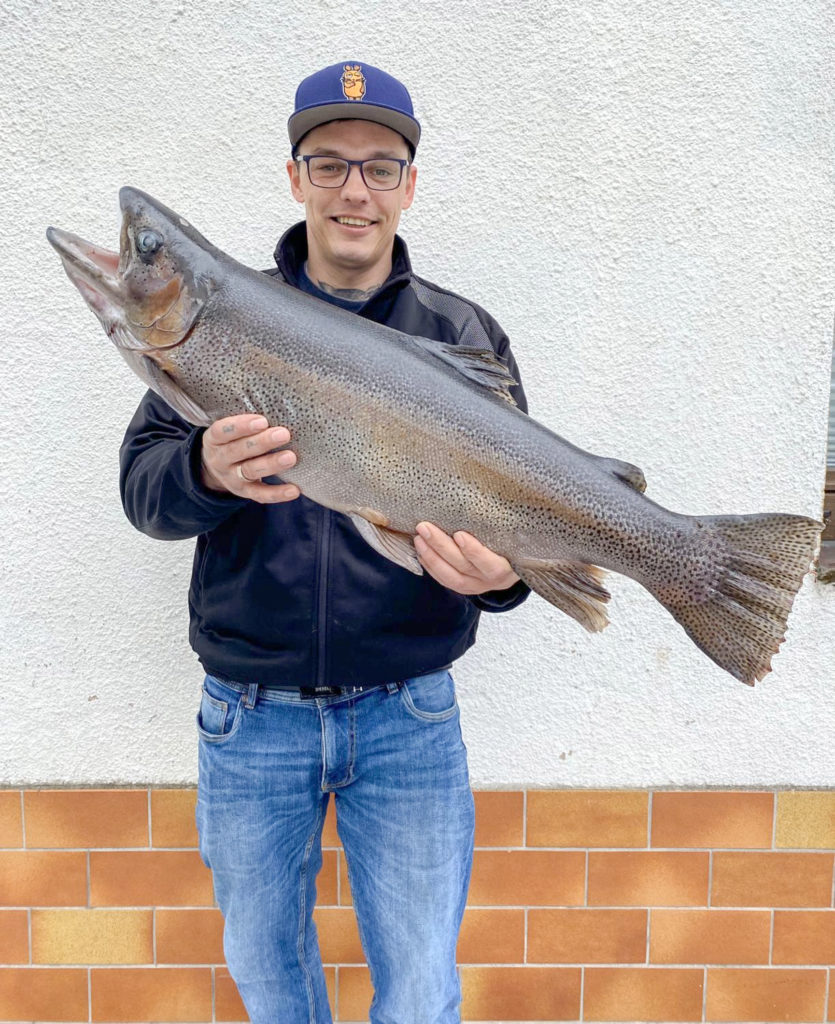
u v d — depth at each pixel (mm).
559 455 1689
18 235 2332
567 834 2551
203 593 1990
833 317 2387
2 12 2256
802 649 2488
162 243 1610
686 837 2545
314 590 1889
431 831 1981
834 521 2654
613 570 1729
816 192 2346
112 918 2553
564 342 2404
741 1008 2592
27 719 2488
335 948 2570
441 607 1976
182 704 2498
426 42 2293
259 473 1566
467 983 2596
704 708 2518
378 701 1965
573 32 2291
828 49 2297
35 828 2518
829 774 2531
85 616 2465
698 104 2316
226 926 2020
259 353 1614
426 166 2338
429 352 1712
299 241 2031
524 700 2523
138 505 1784
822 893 2555
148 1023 2588
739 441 2432
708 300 2387
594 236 2365
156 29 2279
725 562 1725
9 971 2559
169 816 2523
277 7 2275
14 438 2396
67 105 2295
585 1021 2604
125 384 2396
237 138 2318
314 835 2064
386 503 1682
